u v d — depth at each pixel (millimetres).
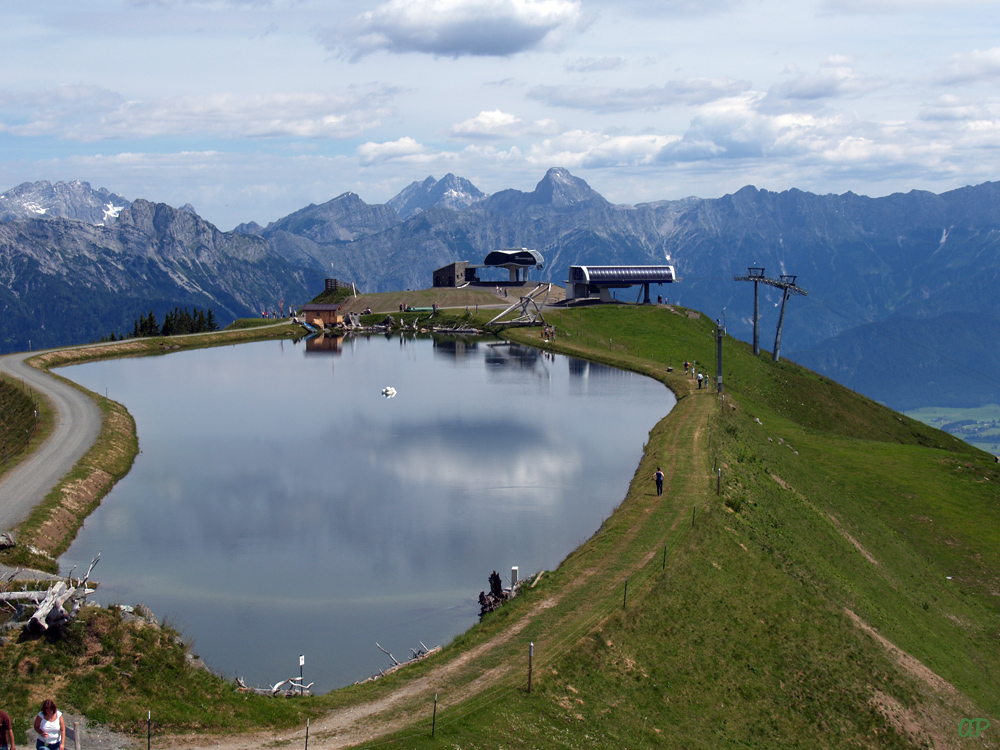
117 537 73688
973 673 60938
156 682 39969
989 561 85812
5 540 60750
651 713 43906
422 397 140250
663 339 195625
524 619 50062
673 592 54719
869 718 49375
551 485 88875
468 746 37812
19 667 38938
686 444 91188
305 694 43094
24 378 135750
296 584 63906
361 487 89312
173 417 124375
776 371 174375
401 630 56188
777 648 53219
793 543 70688
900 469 110938
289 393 144750
